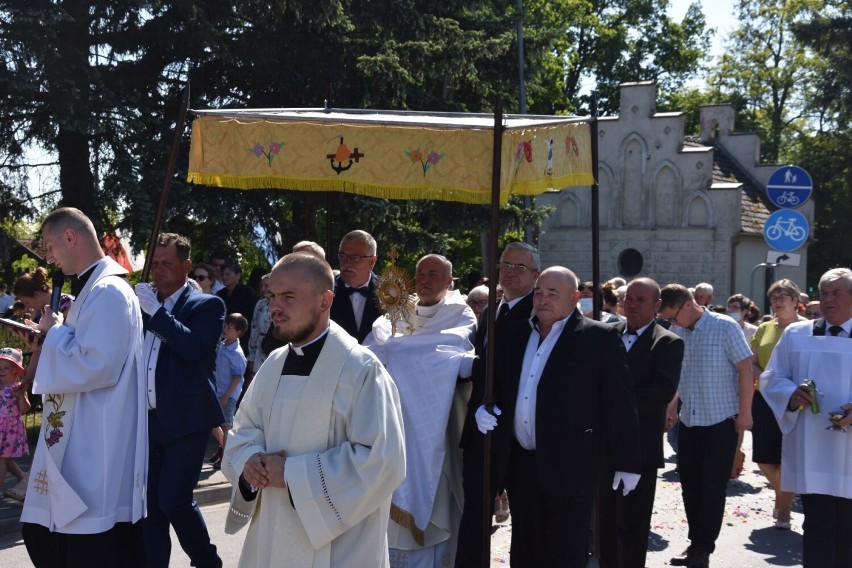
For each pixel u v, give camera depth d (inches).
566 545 182.7
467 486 201.0
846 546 217.2
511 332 197.2
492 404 184.4
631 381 187.2
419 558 209.6
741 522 307.9
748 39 1660.9
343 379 127.9
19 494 299.4
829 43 1263.5
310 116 199.8
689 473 251.8
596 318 215.0
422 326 218.5
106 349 162.9
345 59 534.3
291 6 501.7
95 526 163.0
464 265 964.0
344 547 128.0
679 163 1090.1
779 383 223.0
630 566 221.5
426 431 206.7
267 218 544.4
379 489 125.4
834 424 211.0
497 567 249.0
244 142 202.7
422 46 550.3
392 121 193.9
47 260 169.9
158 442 211.0
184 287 219.8
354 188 197.9
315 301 128.0
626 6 1566.2
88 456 163.9
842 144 1443.2
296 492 122.5
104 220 484.4
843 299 219.6
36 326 187.6
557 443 183.2
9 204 515.8
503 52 621.6
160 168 489.1
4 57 426.3
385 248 604.4
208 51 515.2
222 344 361.1
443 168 190.9
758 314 486.3
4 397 291.7
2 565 245.4
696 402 249.9
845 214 1437.0
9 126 490.3
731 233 1070.4
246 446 130.7
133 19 493.7
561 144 205.0
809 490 215.5
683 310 254.4
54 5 431.2
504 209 658.8
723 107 1250.0
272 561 126.9
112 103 458.6
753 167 1236.5
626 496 220.8
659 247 1099.3
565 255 1138.0
